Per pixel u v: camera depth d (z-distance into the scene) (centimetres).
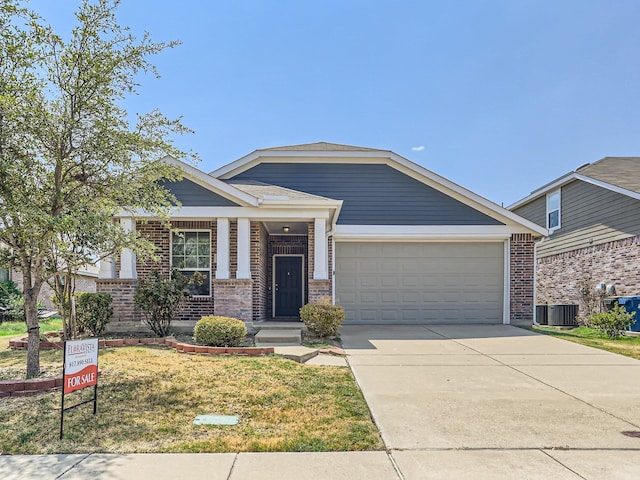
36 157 576
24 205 521
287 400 528
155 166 637
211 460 372
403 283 1314
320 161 1376
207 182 1062
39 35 554
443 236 1307
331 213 1166
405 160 1349
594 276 1512
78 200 612
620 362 774
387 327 1237
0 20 541
